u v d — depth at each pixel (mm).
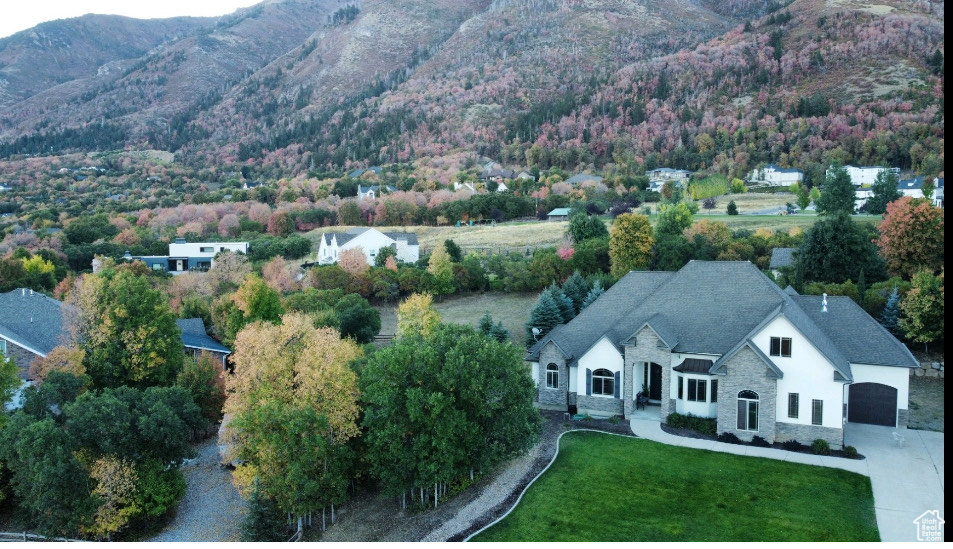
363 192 174625
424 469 30062
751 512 27219
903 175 153500
